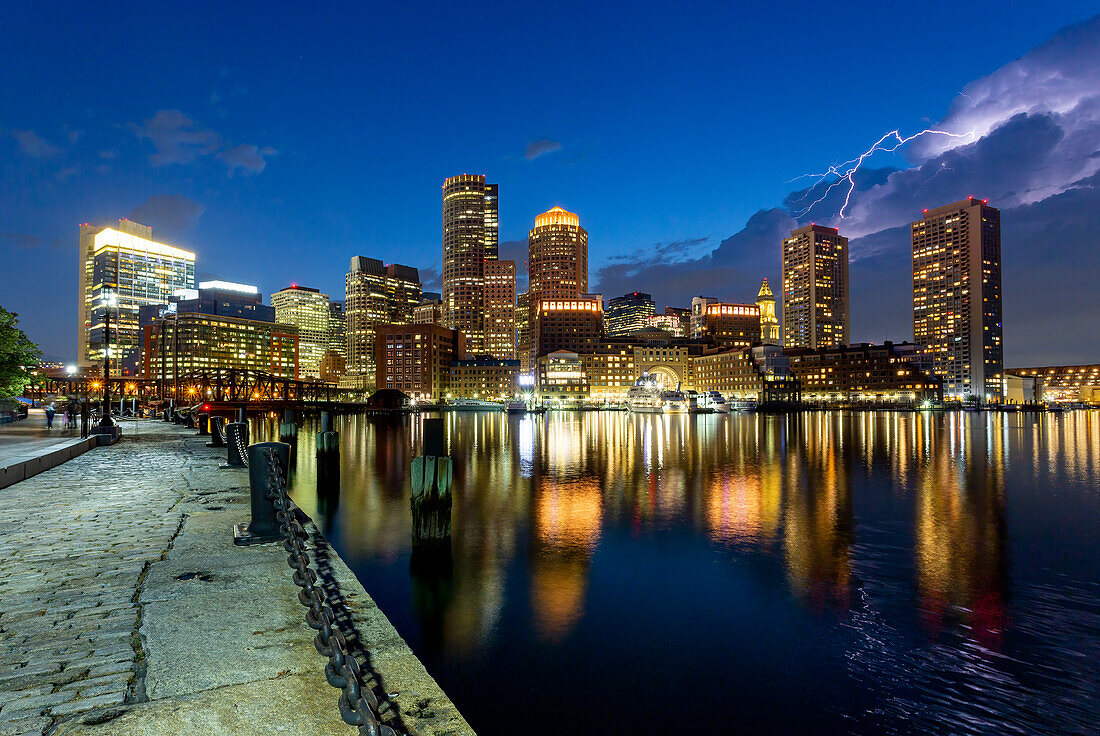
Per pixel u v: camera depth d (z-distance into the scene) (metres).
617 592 14.35
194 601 5.99
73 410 40.97
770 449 54.50
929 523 21.55
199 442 30.00
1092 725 8.82
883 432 85.25
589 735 8.73
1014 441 65.69
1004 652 11.12
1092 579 15.19
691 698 9.66
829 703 9.53
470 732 3.88
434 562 15.93
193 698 4.03
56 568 7.13
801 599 13.87
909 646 11.46
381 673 4.65
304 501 25.94
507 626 12.44
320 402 178.00
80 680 4.26
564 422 123.50
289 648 4.91
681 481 32.56
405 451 52.03
